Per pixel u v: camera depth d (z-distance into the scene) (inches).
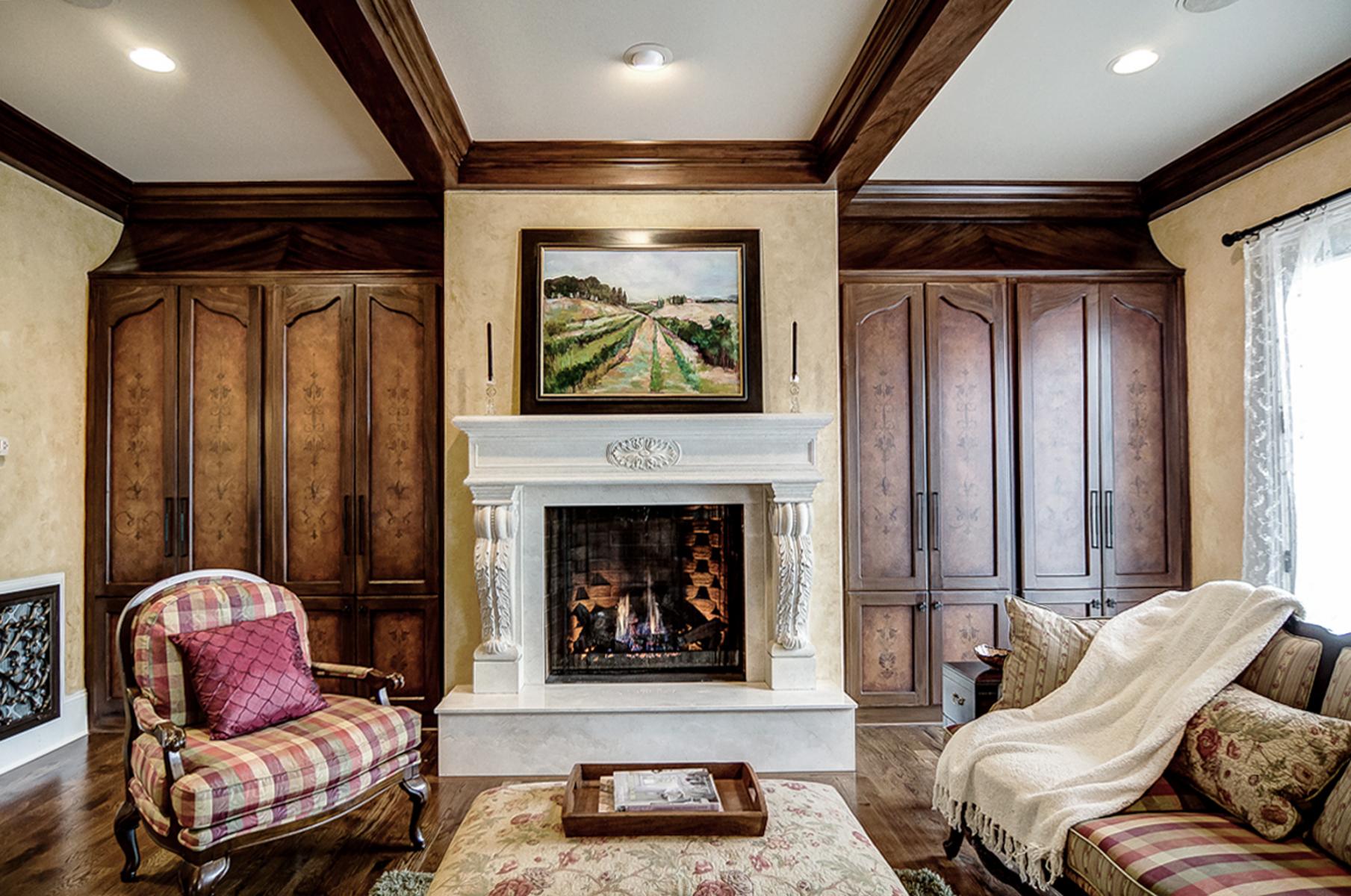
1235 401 152.4
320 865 104.0
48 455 148.3
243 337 158.9
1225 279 154.7
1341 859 67.5
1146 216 171.2
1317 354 132.6
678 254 149.9
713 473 141.5
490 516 139.4
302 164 155.0
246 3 102.0
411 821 108.7
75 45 111.7
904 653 161.0
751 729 135.0
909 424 161.6
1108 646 97.4
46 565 147.9
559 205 150.6
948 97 131.3
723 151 148.1
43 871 101.7
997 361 163.0
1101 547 163.2
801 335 151.3
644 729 134.4
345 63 104.8
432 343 157.8
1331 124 128.8
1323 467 131.6
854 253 169.9
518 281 149.8
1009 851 85.9
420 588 156.9
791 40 112.3
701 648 151.9
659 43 112.6
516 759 133.9
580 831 75.0
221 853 87.4
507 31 109.0
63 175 147.6
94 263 160.1
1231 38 113.9
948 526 162.1
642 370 148.5
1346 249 128.3
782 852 71.6
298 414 158.6
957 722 118.7
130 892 96.7
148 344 159.0
